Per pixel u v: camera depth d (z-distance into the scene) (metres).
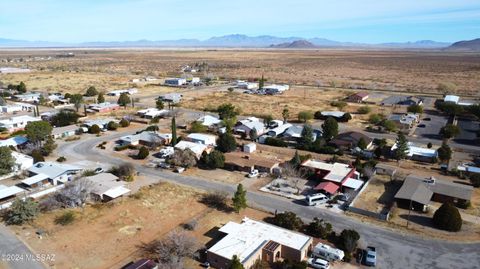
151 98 150.00
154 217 52.91
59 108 128.38
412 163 76.12
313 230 48.53
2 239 46.38
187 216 53.47
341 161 75.12
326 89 172.50
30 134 78.88
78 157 78.62
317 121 112.31
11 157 68.69
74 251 44.16
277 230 46.78
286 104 135.88
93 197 58.59
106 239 46.91
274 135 93.31
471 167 71.50
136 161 76.69
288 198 60.06
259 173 70.06
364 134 96.44
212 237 47.88
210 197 59.50
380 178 68.25
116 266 41.44
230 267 37.03
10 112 120.56
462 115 118.31
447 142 90.88
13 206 50.75
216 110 124.81
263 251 42.66
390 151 80.31
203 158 74.06
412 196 56.44
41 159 73.56
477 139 93.62
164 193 60.69
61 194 55.78
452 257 44.00
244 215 54.22
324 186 60.94
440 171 71.69
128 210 54.53
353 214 54.75
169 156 75.50
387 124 99.06
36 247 44.84
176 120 111.12
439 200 58.84
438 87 172.50
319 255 43.66
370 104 136.38
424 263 42.75
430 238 48.22
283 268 40.44
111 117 114.31
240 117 116.00
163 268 39.50
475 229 50.59
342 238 45.59
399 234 49.19
